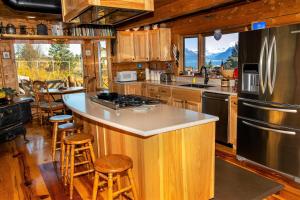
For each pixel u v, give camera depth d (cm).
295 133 278
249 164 336
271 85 293
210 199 245
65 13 270
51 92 550
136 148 218
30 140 466
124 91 574
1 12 473
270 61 291
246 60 323
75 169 331
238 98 342
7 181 306
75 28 560
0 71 589
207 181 236
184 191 223
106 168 195
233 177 296
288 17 339
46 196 271
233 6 415
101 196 263
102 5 212
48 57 652
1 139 417
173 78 571
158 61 604
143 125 202
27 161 368
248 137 333
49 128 548
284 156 292
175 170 215
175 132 210
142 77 640
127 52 595
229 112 376
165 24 565
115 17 274
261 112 311
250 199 249
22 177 316
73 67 684
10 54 596
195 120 218
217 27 450
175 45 552
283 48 278
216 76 472
